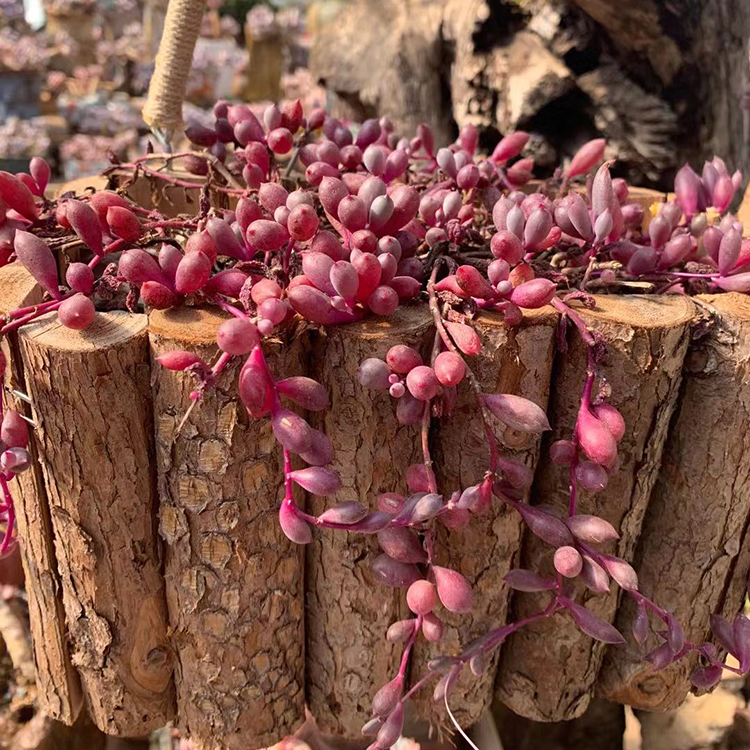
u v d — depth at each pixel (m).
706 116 0.53
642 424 0.30
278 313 0.25
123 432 0.29
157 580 0.32
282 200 0.29
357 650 0.34
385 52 0.61
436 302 0.28
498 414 0.26
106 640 0.32
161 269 0.28
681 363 0.30
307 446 0.25
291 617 0.33
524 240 0.28
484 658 0.32
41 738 0.45
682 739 0.47
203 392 0.25
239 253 0.29
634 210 0.37
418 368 0.26
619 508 0.32
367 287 0.27
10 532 0.29
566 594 0.32
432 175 0.42
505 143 0.41
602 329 0.29
